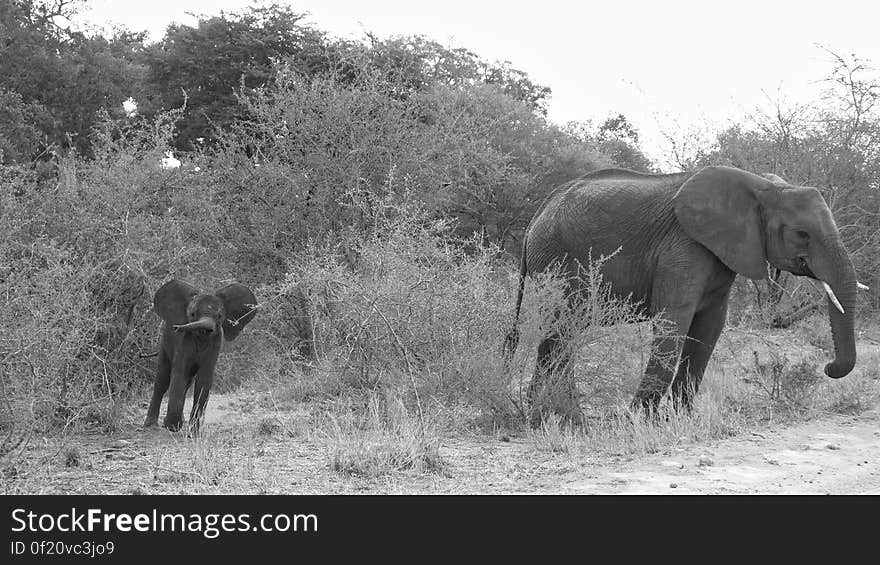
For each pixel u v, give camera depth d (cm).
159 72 3503
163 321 1060
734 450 955
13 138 2745
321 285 1252
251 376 1429
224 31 3416
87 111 3500
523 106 4050
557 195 1242
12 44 3394
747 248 1121
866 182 2188
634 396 1116
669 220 1150
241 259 1697
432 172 1947
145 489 755
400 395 1098
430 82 3253
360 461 840
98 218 1213
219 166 1770
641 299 1167
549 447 957
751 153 2155
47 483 771
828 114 2255
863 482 825
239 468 830
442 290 1148
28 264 977
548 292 1123
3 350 869
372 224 1683
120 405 1066
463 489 785
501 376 1091
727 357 1557
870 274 2142
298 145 1808
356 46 2823
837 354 1088
